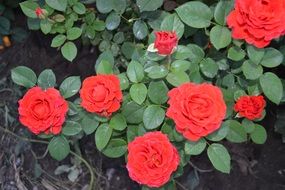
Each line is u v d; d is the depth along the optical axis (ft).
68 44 2.89
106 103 2.41
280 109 3.36
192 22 2.56
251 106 2.66
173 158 2.35
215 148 2.51
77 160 3.62
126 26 3.18
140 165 2.32
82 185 3.61
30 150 3.72
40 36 3.97
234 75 2.87
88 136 3.70
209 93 2.27
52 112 2.44
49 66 3.95
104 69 2.62
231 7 2.53
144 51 2.91
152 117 2.53
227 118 2.77
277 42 3.08
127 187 3.60
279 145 3.63
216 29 2.54
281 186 3.53
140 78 2.57
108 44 3.17
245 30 2.38
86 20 3.11
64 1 2.78
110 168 3.65
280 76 3.40
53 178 3.64
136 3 2.84
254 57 2.50
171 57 2.55
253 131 2.82
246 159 3.62
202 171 3.57
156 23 2.91
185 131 2.30
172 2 3.13
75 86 2.68
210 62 2.70
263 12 2.27
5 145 3.75
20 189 3.61
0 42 3.90
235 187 3.55
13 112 3.82
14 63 4.00
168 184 2.78
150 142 2.32
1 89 3.89
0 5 3.70
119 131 2.76
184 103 2.24
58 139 2.70
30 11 2.88
